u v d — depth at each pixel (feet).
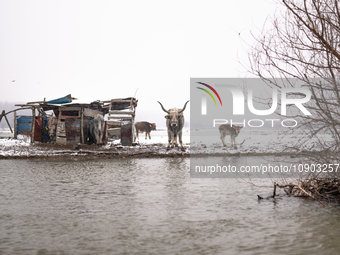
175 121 66.80
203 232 18.11
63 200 26.03
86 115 73.67
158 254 15.07
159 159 60.03
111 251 15.52
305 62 21.75
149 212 22.35
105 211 22.68
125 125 75.00
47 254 15.21
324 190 27.35
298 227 18.76
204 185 32.68
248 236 17.37
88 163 53.78
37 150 66.44
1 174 40.65
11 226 19.43
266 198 26.71
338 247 15.56
